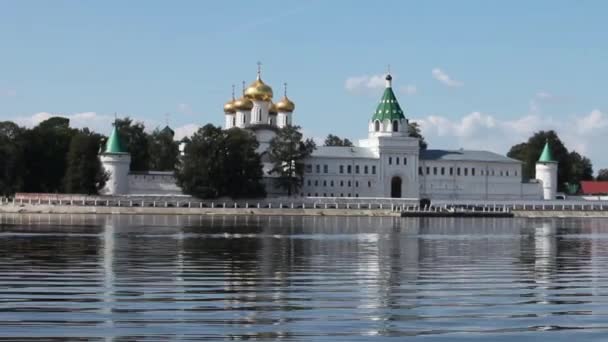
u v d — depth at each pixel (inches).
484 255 2429.9
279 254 2399.1
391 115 7618.1
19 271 1856.5
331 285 1657.2
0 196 6565.0
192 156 6540.4
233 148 6579.7
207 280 1721.2
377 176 7514.8
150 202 6343.5
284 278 1772.9
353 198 6756.9
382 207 6756.9
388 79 7726.4
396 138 7539.4
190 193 6530.5
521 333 1170.0
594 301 1454.2
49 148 7017.7
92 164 6510.8
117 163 6761.8
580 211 6806.1
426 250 2618.1
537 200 7445.9
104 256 2253.9
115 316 1277.1
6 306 1359.5
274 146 7209.6
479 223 5093.5
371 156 7534.5
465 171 7765.8
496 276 1840.6
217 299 1451.8
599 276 1852.9
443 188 7706.7
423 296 1505.9
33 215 5590.6
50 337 1126.4
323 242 2972.4
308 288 1606.8
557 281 1749.5
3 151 6505.9
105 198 6259.8
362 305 1397.6
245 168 6614.2
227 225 4355.3
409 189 7573.8
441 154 7869.1
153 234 3341.5
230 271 1902.1
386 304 1408.7
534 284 1692.9
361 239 3189.0
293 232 3673.7
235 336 1144.2
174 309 1342.3
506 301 1448.1
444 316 1295.5
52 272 1840.6
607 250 2669.8
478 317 1288.1
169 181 6919.3
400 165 7559.1
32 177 6929.1
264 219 5438.0
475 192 7780.5
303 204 6712.6
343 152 7568.9
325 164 7421.3
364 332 1173.7
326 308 1365.7
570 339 1135.6
